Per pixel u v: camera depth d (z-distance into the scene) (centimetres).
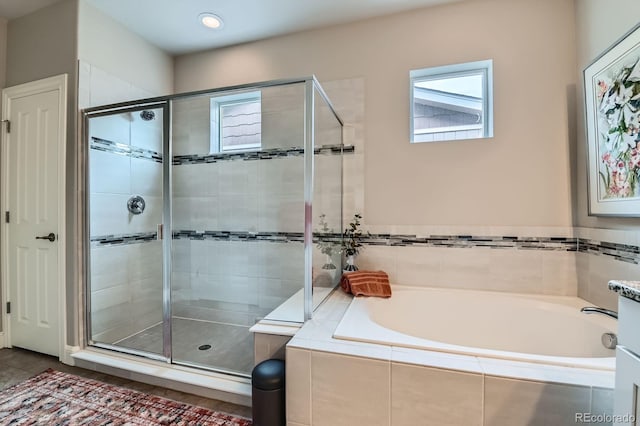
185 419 153
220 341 226
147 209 235
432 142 224
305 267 185
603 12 169
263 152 248
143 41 265
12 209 237
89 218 220
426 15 225
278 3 220
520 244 208
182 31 255
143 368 190
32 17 232
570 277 200
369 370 125
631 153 146
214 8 226
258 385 139
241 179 256
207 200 266
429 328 205
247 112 257
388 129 233
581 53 190
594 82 171
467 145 217
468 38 216
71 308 215
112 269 234
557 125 201
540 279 205
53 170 222
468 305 201
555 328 175
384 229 234
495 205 212
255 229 251
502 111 211
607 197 163
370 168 237
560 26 200
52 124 222
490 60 212
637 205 143
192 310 266
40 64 228
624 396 77
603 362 118
